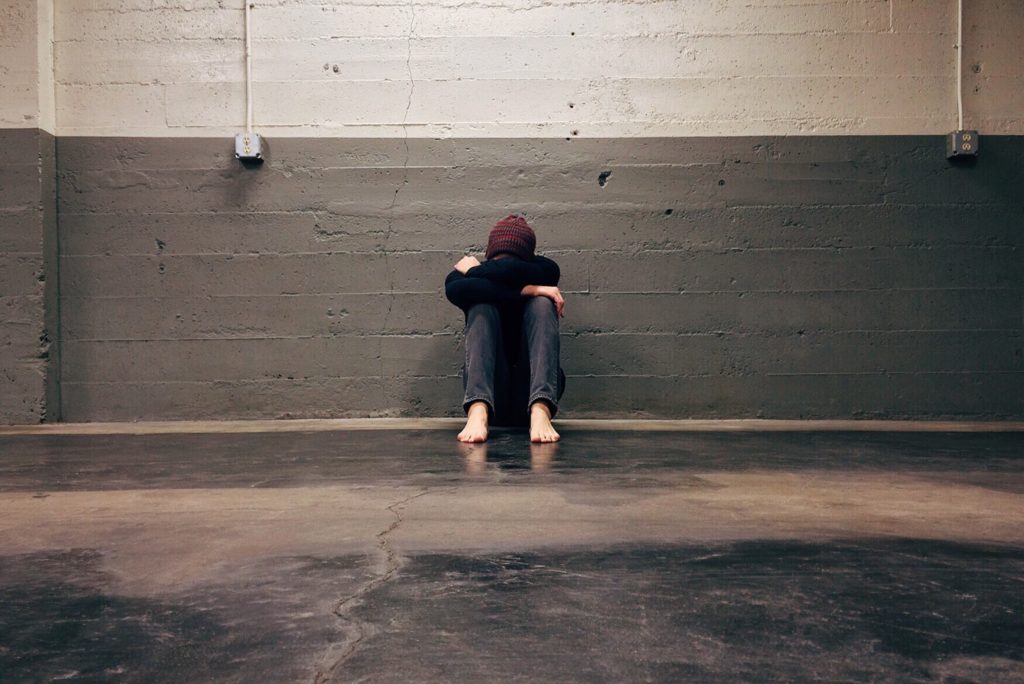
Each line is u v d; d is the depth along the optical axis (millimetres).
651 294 3664
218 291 3639
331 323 3648
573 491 1820
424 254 3658
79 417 3611
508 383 2959
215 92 3654
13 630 973
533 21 3680
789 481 1957
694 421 3559
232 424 3477
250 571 1211
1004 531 1452
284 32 3662
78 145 3629
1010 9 3650
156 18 3656
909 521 1528
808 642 925
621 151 3670
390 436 2959
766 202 3666
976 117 3650
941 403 3639
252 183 3652
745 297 3654
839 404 3646
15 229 3520
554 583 1146
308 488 1882
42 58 3561
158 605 1062
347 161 3662
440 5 3676
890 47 3660
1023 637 941
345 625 983
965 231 3660
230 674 841
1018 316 3650
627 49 3676
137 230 3633
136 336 3625
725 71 3670
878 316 3654
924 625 980
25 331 3521
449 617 1009
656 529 1462
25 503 1728
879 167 3666
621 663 866
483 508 1643
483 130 3670
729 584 1142
